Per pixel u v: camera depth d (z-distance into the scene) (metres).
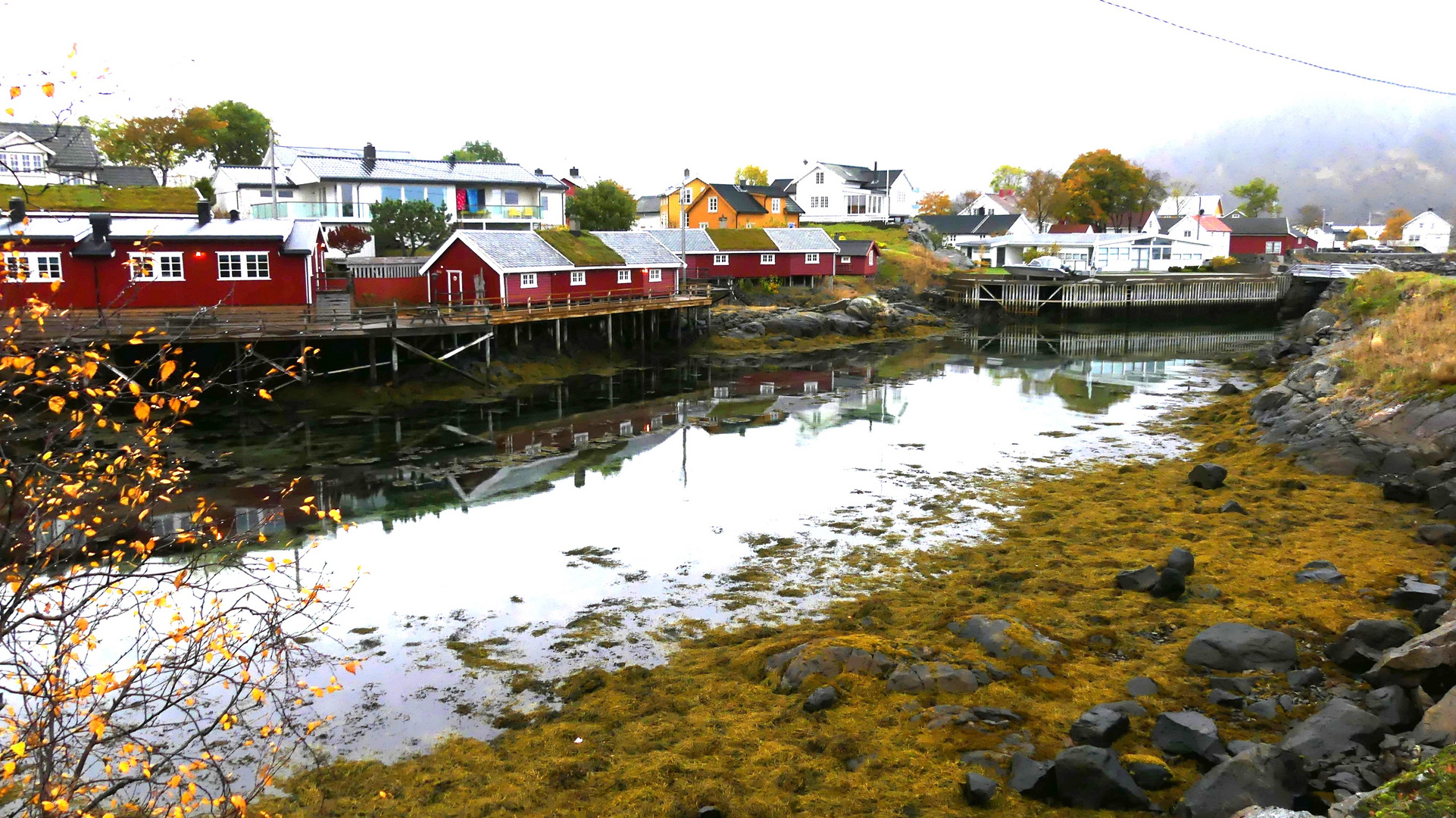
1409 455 23.53
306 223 41.34
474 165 68.94
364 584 19.39
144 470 9.88
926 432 33.72
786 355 56.19
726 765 11.91
